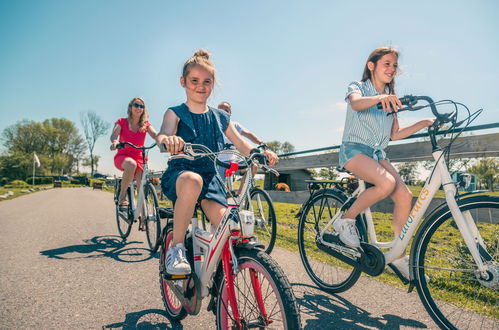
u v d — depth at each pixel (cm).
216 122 215
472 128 282
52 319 216
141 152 457
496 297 209
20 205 1010
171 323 214
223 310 166
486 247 186
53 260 352
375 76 260
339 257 254
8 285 277
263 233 450
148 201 414
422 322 215
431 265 207
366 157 240
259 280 149
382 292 266
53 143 7600
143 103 448
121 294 261
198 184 175
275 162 190
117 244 436
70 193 2048
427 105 207
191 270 176
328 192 275
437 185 205
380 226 358
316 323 213
